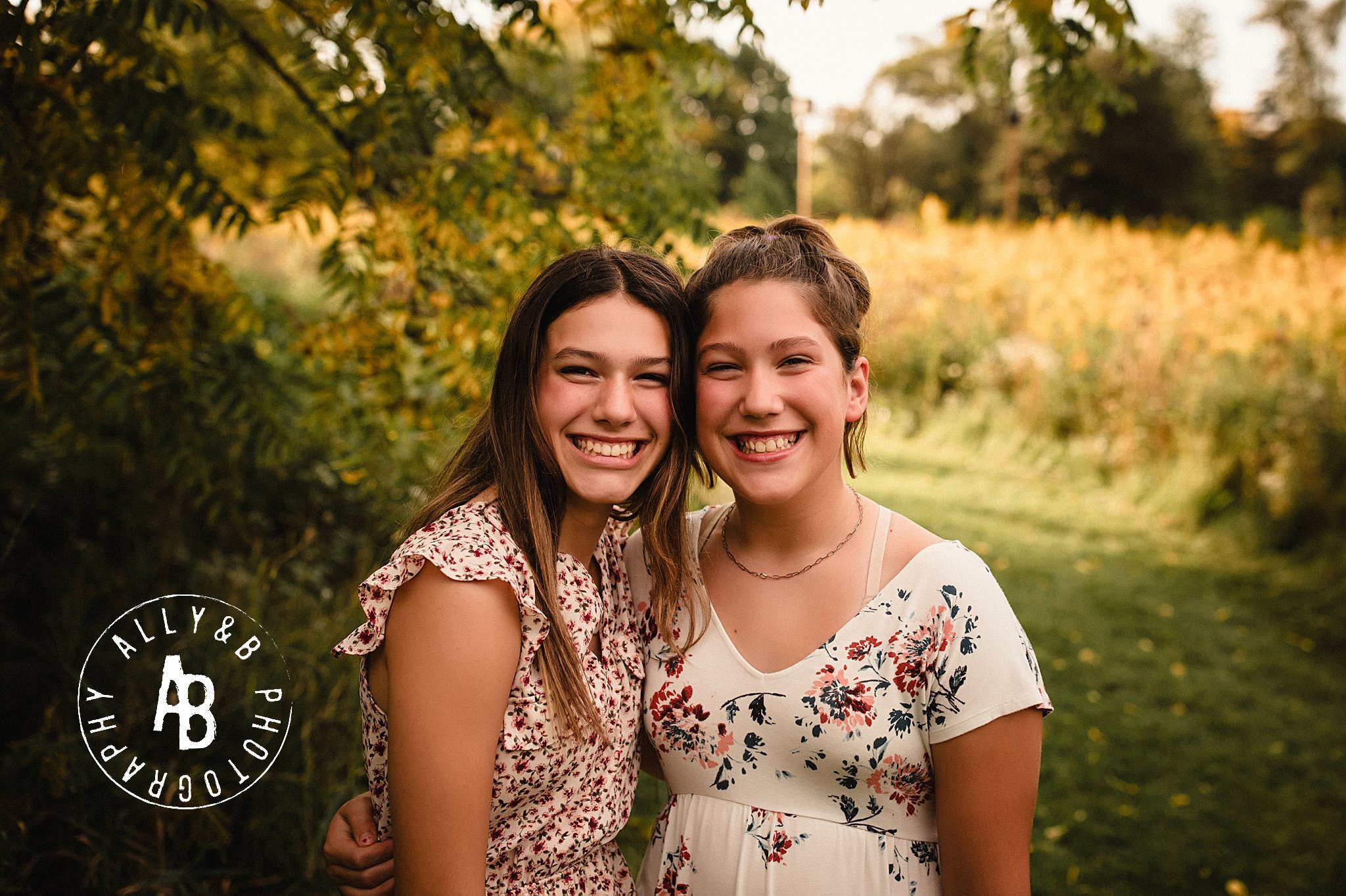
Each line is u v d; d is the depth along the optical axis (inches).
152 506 121.3
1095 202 1050.1
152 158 80.3
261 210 125.5
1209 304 368.8
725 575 60.7
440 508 56.2
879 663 54.7
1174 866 127.0
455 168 94.7
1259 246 581.0
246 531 128.6
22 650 105.0
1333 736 162.7
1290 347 308.3
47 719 86.6
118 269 90.2
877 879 54.5
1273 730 164.4
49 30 76.2
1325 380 277.4
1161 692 176.1
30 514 118.4
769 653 57.6
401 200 94.4
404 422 120.3
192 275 95.7
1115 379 314.3
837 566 57.4
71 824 84.2
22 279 84.4
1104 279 415.2
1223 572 234.8
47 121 78.1
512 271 99.0
